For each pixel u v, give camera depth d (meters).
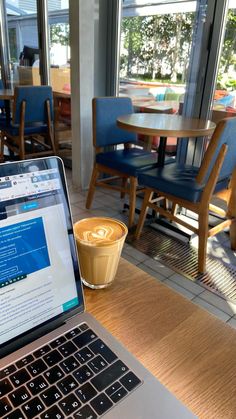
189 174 2.01
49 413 0.40
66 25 3.29
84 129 2.90
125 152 2.55
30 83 4.16
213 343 0.55
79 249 0.62
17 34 4.13
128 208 2.63
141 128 1.84
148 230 2.39
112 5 2.71
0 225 0.49
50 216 0.54
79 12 2.52
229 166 1.76
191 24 2.24
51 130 3.34
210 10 2.08
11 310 0.49
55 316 0.54
